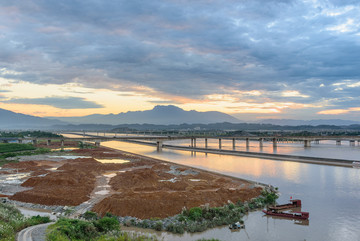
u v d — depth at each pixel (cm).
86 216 7094
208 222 6738
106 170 15075
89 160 18575
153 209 7150
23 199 8906
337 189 10269
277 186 10850
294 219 7200
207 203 7650
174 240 5900
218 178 12506
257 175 13375
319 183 11344
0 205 7325
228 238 6066
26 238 4672
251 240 5994
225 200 8331
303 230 6525
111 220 6278
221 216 7081
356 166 15338
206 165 17450
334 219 7206
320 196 9312
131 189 9831
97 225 6088
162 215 7025
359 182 11506
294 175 13275
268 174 13650
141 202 7362
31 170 14850
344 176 12850
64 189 9675
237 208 7588
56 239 4684
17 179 12412
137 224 6644
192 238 6022
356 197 9181
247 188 10138
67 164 15738
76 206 8150
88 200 8700
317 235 6269
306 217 7112
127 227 6544
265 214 7619
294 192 9869
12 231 5044
